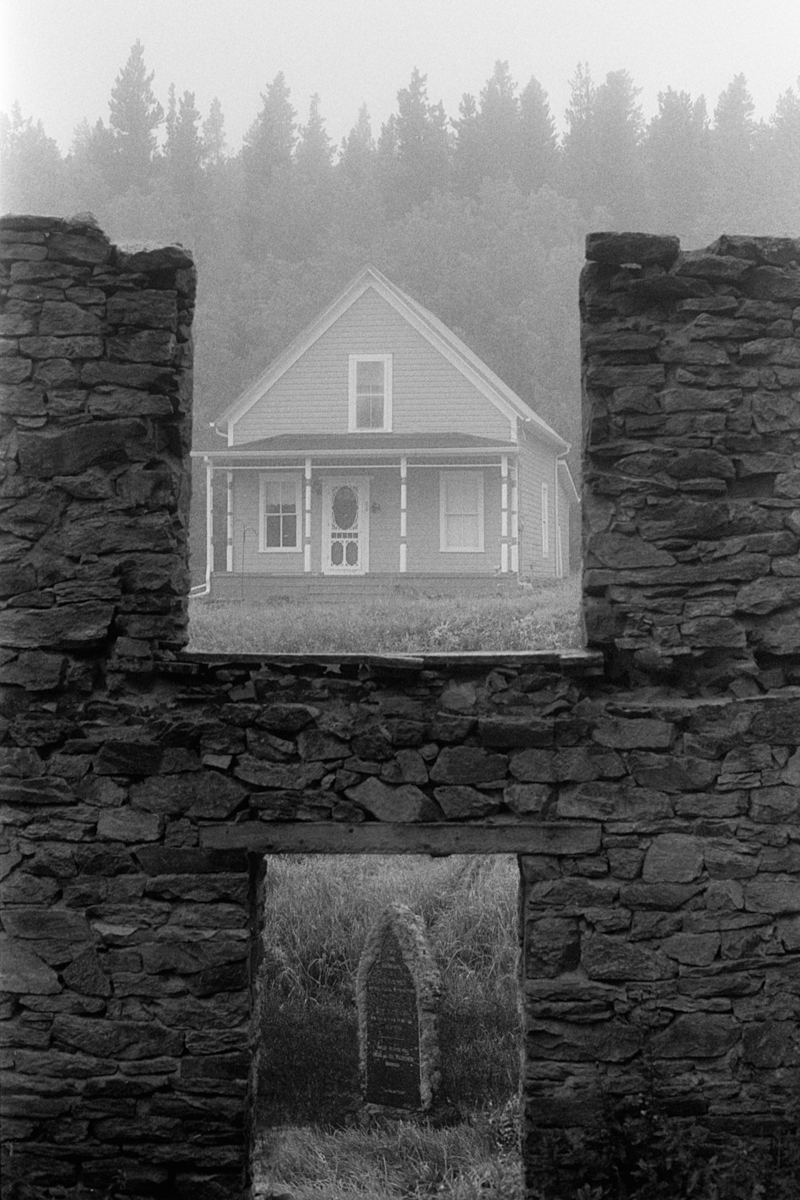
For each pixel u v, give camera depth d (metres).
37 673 5.19
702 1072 4.99
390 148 46.28
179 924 5.11
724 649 5.12
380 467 24.88
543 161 44.47
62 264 5.23
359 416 25.81
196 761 5.16
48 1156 5.07
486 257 37.03
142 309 5.23
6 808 5.18
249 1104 5.18
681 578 5.12
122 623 5.20
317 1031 8.83
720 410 5.13
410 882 10.71
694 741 5.07
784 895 5.02
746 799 5.06
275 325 36.56
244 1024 5.07
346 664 5.13
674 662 5.13
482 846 5.09
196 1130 5.04
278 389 26.02
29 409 5.23
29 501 5.22
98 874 5.14
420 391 25.58
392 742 5.12
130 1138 5.05
